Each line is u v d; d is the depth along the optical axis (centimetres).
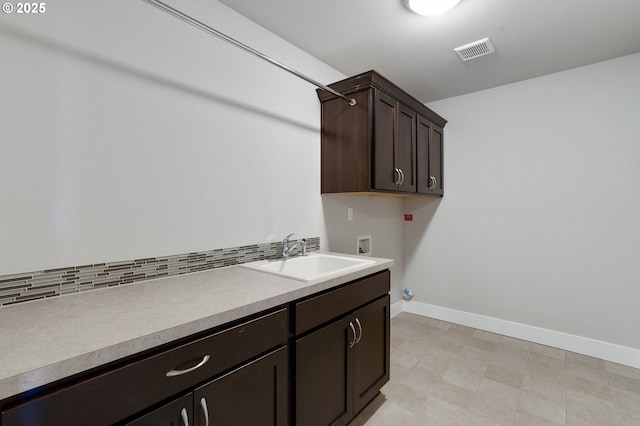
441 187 307
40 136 107
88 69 117
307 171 217
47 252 108
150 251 135
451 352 245
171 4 143
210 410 92
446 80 265
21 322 86
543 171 259
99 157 120
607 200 233
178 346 85
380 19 178
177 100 144
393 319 321
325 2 163
